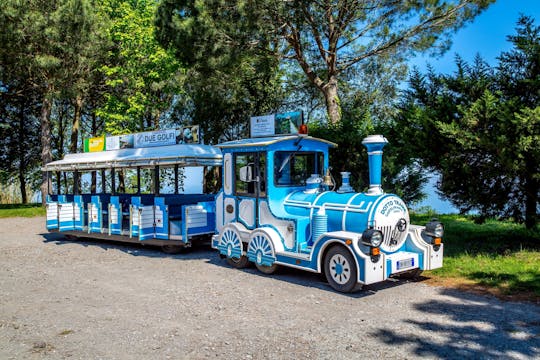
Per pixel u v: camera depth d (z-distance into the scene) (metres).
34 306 5.95
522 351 4.13
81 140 30.52
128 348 4.42
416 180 11.56
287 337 4.59
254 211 7.61
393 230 6.40
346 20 14.36
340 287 6.20
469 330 4.68
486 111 7.68
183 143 10.85
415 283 6.66
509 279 6.51
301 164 7.79
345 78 21.53
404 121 9.96
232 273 7.61
